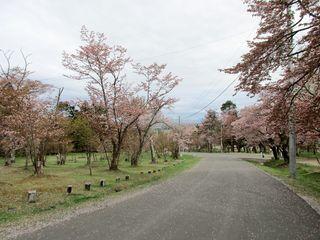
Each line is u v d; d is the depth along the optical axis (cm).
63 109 2800
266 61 1066
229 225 858
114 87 2570
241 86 1152
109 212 1038
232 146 8325
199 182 1873
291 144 2238
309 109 1291
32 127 2072
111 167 2548
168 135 4809
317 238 744
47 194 1420
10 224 902
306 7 966
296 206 1144
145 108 2739
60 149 3294
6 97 1897
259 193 1448
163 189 1588
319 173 2481
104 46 2542
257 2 1009
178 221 902
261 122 3584
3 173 2336
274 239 733
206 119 8538
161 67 3012
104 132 2511
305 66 1077
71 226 860
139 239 730
